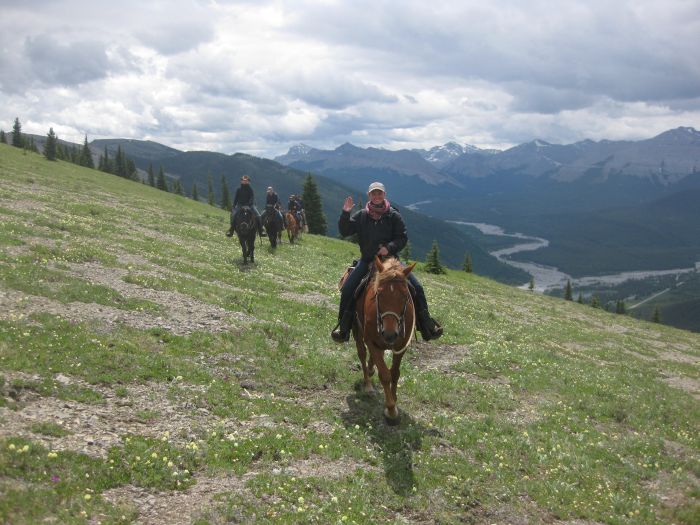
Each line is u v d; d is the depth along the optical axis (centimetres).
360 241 1110
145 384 1030
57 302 1362
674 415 1575
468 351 1828
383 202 1078
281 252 3716
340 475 851
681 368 2714
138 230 3198
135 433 845
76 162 14750
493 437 1118
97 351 1096
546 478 988
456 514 812
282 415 1025
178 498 715
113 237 2592
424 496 841
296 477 812
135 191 8262
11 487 632
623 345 3177
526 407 1402
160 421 905
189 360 1198
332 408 1116
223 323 1495
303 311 1862
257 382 1169
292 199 5181
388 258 997
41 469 685
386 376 995
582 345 2823
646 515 924
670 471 1145
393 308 927
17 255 1733
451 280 5344
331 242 6153
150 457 775
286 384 1202
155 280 1797
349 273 1142
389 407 1046
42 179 5288
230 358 1266
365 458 924
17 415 803
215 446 855
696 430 1483
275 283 2306
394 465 913
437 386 1379
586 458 1102
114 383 998
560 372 1805
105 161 16125
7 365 949
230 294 1858
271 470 827
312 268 3216
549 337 2814
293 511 727
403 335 964
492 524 812
